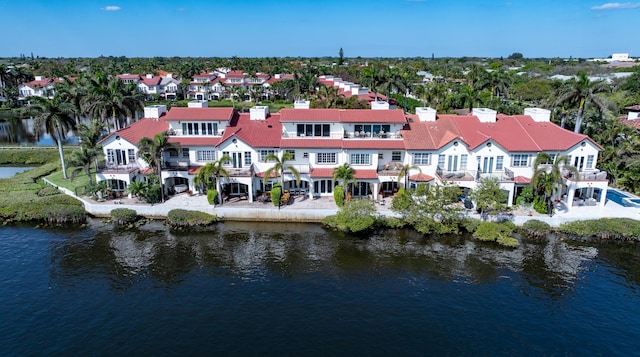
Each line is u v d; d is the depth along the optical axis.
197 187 55.88
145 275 38.84
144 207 51.09
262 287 36.94
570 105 62.84
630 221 45.72
